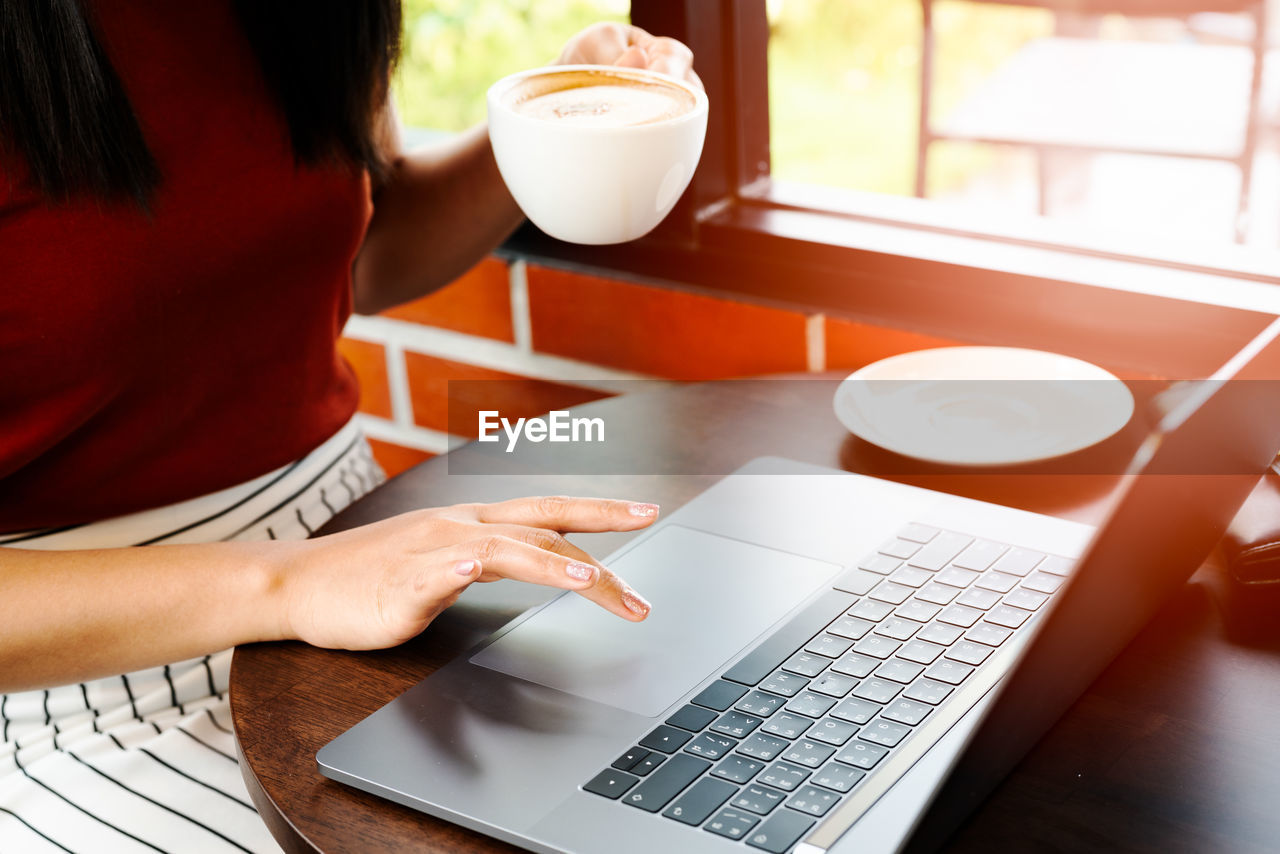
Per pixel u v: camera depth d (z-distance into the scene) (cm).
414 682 61
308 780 54
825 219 110
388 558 64
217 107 82
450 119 170
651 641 61
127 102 74
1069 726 54
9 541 81
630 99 73
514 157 71
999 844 47
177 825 71
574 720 55
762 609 63
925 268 100
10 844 71
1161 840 47
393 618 61
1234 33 205
